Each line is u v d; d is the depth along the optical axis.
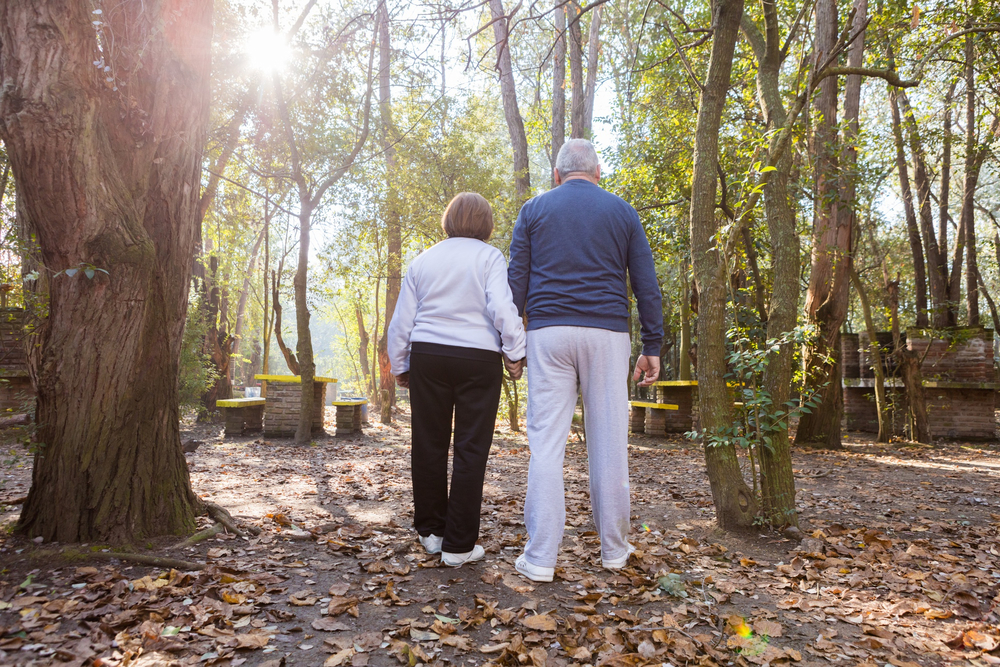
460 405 2.71
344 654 1.87
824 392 9.66
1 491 4.14
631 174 10.55
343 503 4.22
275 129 9.40
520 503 4.38
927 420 10.58
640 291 2.78
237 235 16.47
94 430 2.74
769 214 4.13
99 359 2.72
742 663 1.93
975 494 5.52
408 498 4.53
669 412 10.67
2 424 3.00
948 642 2.15
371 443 9.05
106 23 2.62
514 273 2.79
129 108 2.79
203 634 1.97
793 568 2.93
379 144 11.73
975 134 13.23
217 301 13.20
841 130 9.53
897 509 4.70
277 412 9.16
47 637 1.88
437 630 2.06
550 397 2.62
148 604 2.17
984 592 2.68
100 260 2.64
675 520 3.94
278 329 10.75
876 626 2.27
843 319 9.71
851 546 3.45
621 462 2.69
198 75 3.09
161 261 2.96
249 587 2.35
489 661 1.89
